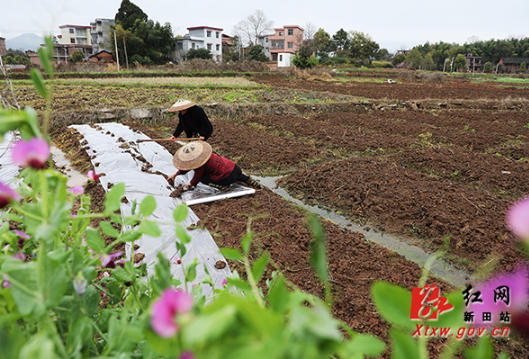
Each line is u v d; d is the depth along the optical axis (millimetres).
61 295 829
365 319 2883
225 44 65500
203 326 390
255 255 3646
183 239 970
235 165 5090
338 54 67875
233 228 4230
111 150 6711
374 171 6371
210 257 3455
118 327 920
